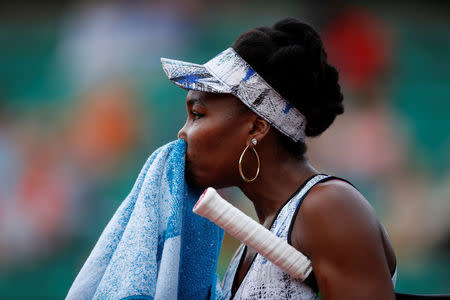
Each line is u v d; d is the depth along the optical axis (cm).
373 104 3425
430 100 3562
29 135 3600
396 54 3684
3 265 3066
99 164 3444
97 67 3634
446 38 3750
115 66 3619
